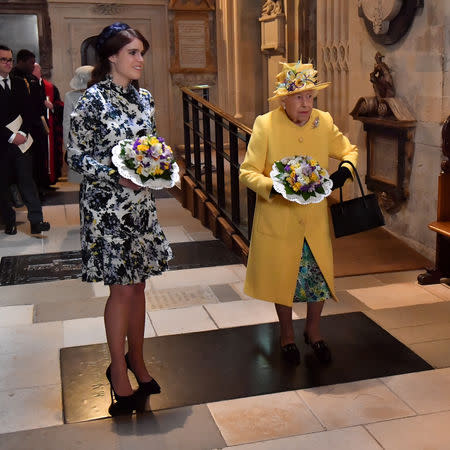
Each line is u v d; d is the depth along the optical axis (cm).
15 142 616
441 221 467
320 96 748
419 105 542
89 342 381
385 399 310
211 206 638
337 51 701
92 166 279
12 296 472
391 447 271
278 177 317
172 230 649
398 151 566
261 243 340
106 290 482
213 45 1099
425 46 526
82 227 296
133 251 293
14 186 753
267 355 359
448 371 338
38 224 642
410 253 550
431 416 294
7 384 332
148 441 278
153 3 1061
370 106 597
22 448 276
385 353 360
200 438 279
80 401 313
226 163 912
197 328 400
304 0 849
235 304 440
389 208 592
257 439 278
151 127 301
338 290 466
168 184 284
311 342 355
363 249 562
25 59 790
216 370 343
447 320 405
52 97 878
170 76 1094
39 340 385
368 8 575
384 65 577
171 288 477
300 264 341
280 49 943
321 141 337
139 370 318
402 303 438
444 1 496
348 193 674
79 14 1048
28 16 1035
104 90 287
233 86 1078
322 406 305
